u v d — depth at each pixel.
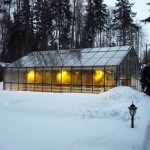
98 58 35.03
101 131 13.90
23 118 18.16
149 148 11.95
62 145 11.91
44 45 59.06
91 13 57.25
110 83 32.59
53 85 36.12
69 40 62.75
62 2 57.03
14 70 39.12
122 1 59.44
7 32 63.75
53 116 18.91
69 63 35.78
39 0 58.75
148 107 21.38
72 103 23.92
